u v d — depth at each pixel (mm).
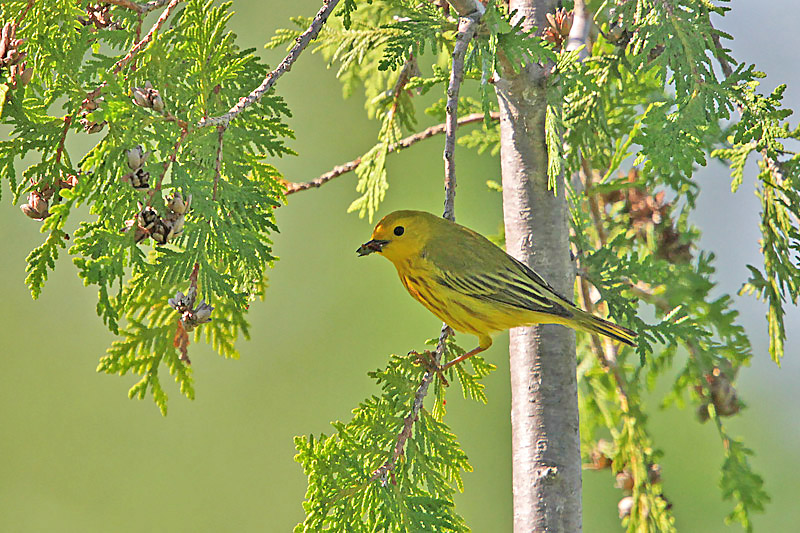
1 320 18344
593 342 12117
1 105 7000
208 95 6887
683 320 10320
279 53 16156
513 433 9305
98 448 18422
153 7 7273
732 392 12023
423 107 15820
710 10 8273
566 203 9812
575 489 8969
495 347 17047
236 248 6883
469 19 7809
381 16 11203
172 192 6855
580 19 9906
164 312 8414
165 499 17891
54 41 6918
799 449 15250
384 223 9891
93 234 6387
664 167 7809
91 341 18797
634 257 10984
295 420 17625
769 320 9758
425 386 8188
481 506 16719
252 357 17969
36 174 7176
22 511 17859
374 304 17453
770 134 7719
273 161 16953
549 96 9031
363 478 7508
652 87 10961
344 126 17094
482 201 15852
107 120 6328
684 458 14812
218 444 18109
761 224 9711
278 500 17906
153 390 8414
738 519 11484
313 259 17516
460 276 9453
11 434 18250
